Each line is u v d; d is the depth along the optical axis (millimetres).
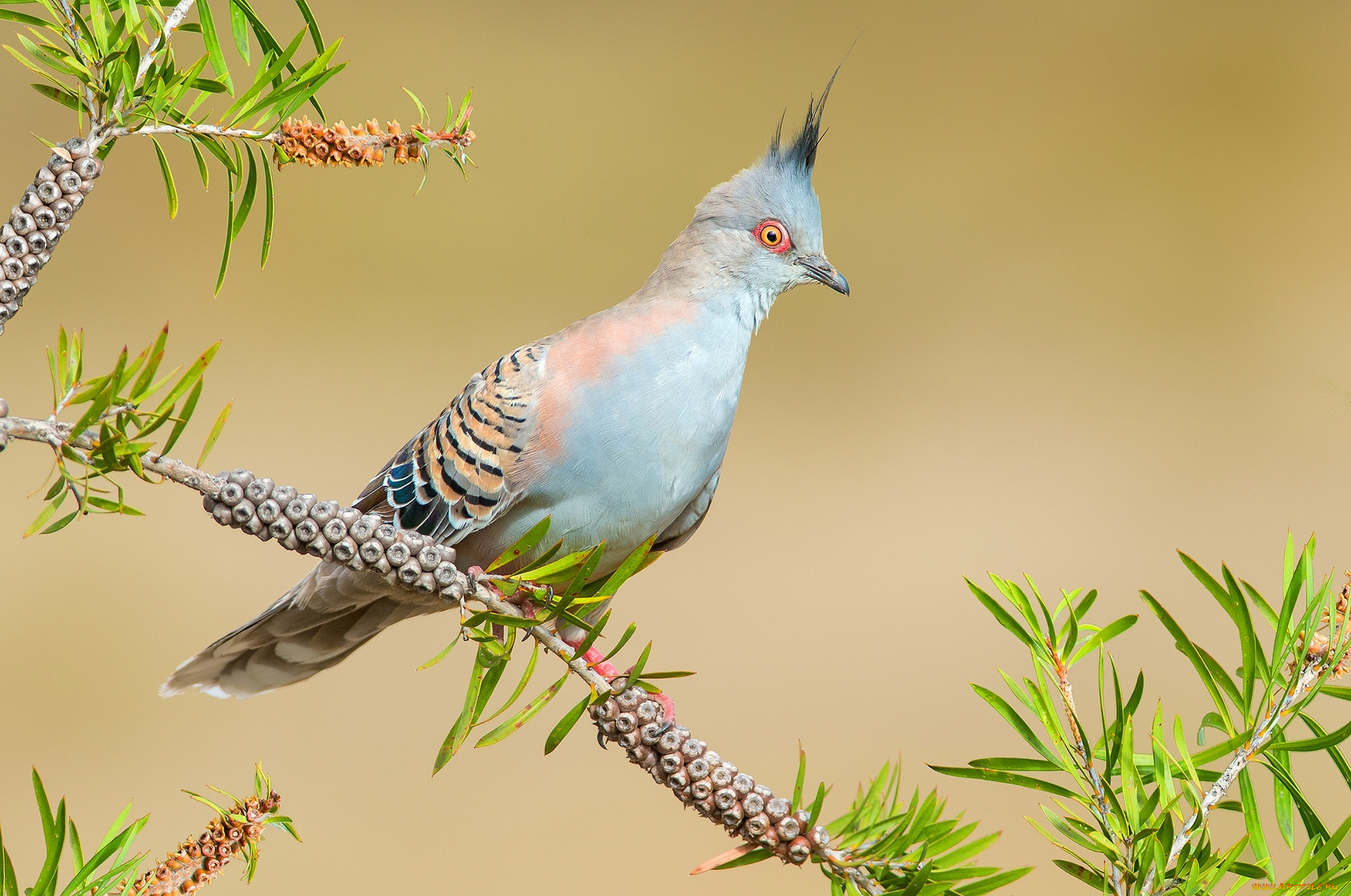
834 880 4883
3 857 3785
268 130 4828
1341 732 4312
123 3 4633
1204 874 4262
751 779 4902
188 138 4715
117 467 3803
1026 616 4762
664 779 4938
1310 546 4477
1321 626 4438
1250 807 4355
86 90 4523
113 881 4418
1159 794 4488
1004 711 4688
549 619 4645
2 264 4074
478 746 4477
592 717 4969
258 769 4664
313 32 4812
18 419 3627
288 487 4484
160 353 3672
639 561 4656
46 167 4133
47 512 3691
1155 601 4570
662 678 4832
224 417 3756
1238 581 4684
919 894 4645
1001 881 4676
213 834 4488
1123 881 4438
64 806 3814
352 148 4809
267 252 4805
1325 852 4195
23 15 4461
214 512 4371
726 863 4895
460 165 4965
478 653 4543
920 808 5145
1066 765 4586
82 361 3750
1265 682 4438
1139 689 4555
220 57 4703
